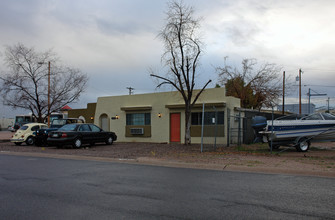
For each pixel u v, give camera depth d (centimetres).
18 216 490
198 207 534
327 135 1453
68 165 1085
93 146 1842
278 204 549
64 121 2253
